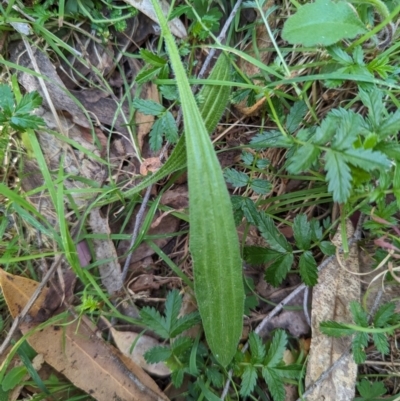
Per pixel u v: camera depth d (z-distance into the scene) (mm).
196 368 154
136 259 174
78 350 161
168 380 169
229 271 131
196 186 127
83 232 169
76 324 163
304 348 162
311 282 147
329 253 147
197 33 156
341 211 151
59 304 164
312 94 161
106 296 171
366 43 153
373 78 133
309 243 147
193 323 154
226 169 152
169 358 156
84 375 159
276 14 166
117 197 164
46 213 173
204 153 127
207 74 171
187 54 167
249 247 151
